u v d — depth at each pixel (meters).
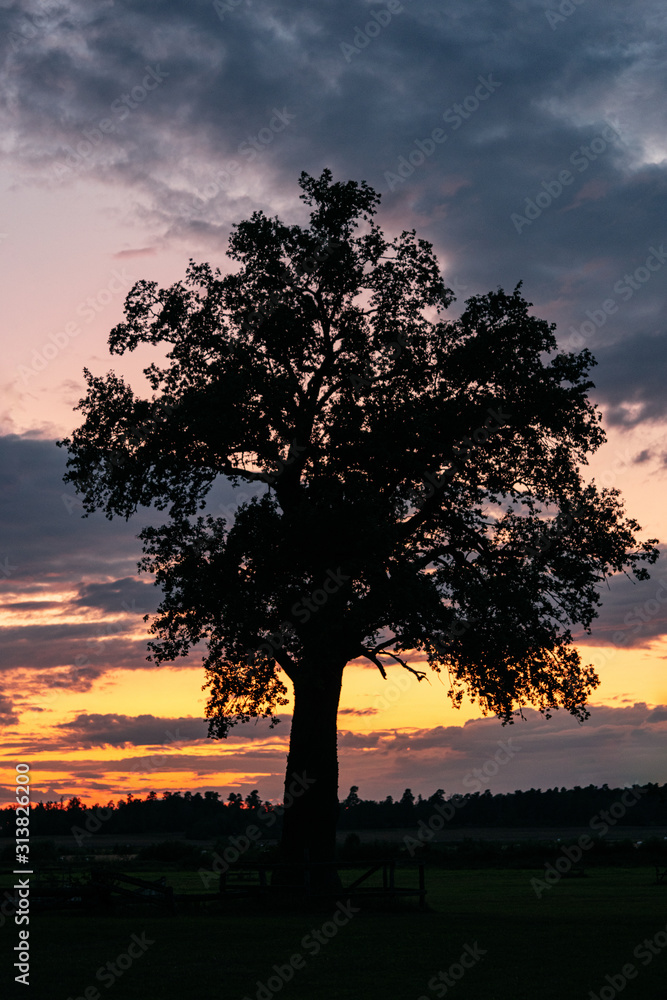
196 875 53.66
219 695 32.84
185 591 28.67
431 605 27.05
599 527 31.47
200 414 28.44
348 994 15.02
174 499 30.75
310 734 29.75
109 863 68.44
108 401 31.11
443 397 29.81
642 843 77.81
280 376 29.41
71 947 19.66
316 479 27.94
